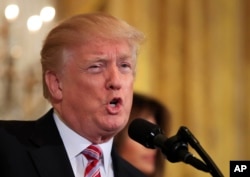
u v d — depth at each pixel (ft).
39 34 24.59
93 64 11.32
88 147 11.67
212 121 28.60
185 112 28.02
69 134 11.71
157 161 18.74
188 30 28.22
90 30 11.42
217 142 28.71
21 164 11.06
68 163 11.37
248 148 29.35
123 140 18.38
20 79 24.21
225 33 29.12
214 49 28.81
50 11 24.80
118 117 11.39
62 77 11.69
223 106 28.91
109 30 11.43
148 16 27.30
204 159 10.14
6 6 24.17
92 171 11.55
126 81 11.50
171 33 27.78
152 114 19.02
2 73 23.95
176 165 27.07
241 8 29.76
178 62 27.91
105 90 11.32
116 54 11.39
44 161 11.20
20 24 24.40
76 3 25.66
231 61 29.17
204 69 28.53
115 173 12.14
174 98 27.78
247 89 29.66
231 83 29.12
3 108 23.85
